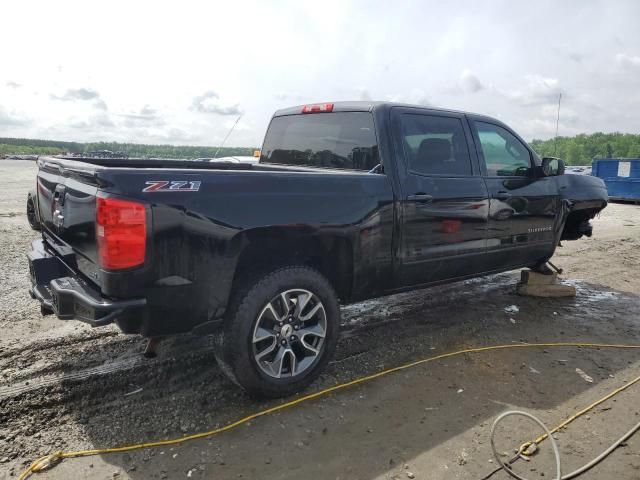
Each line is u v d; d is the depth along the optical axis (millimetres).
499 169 4879
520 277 6512
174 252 2820
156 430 2963
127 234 2662
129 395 3342
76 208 2986
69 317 2922
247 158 11617
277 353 3297
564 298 5828
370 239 3713
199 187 2900
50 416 3062
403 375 3750
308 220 3326
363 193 3654
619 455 2836
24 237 8781
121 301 2725
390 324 4824
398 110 4102
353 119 4176
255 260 3354
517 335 4605
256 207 3109
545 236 5469
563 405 3365
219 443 2865
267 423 3076
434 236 4191
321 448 2846
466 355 4129
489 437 2977
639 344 4461
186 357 3924
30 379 3496
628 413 3279
